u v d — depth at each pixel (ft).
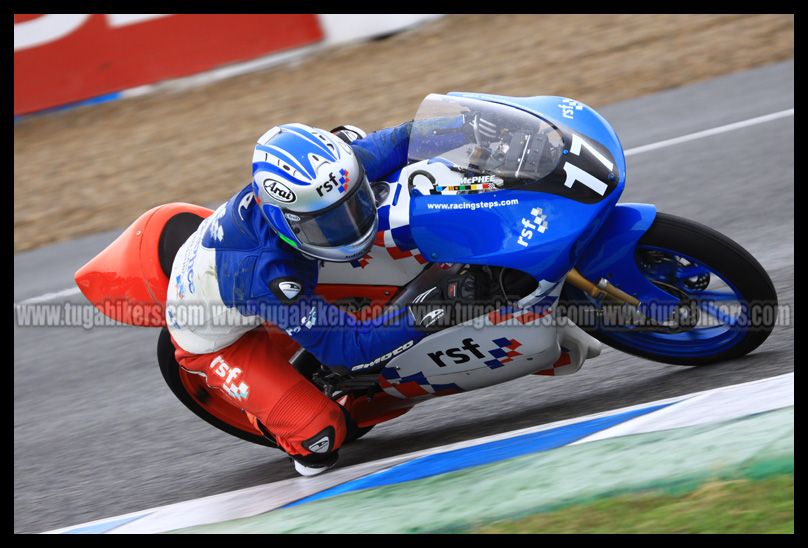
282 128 43.16
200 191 114.21
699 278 45.50
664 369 47.91
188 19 152.56
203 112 143.43
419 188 43.16
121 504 49.83
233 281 43.37
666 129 95.71
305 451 46.16
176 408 61.26
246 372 46.52
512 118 43.50
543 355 44.50
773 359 44.52
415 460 43.86
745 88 101.65
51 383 70.59
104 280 51.80
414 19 158.10
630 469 34.45
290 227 40.70
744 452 32.94
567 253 41.19
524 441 41.29
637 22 139.64
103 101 154.51
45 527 48.91
